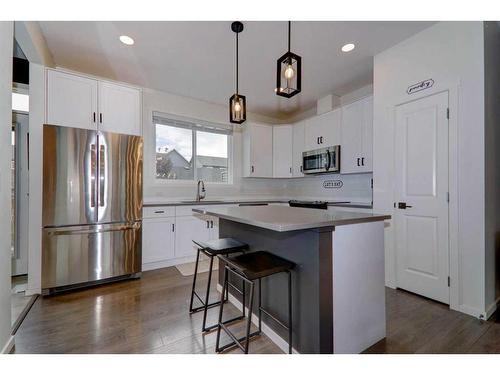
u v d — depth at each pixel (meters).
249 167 4.58
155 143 3.93
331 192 4.31
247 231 2.12
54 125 2.47
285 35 2.46
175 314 2.07
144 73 3.32
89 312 2.09
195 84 3.67
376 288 1.68
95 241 2.65
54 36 2.48
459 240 2.11
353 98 3.91
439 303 2.23
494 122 2.12
